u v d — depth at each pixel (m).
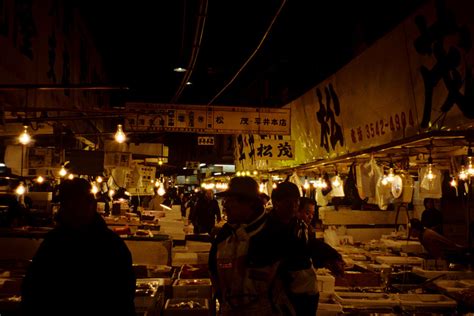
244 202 3.56
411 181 7.83
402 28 6.54
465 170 7.03
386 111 7.19
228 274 3.41
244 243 3.42
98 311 3.41
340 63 15.25
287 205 3.98
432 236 7.54
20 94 6.94
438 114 5.69
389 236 10.85
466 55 5.09
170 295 5.98
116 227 10.11
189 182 40.44
